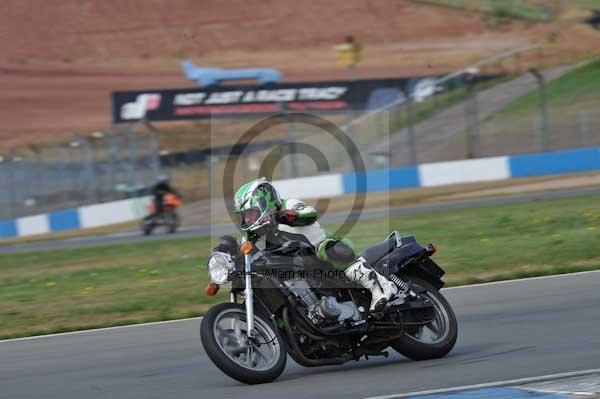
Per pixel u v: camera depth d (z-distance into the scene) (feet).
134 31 422.41
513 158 253.44
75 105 370.53
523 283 114.52
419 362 73.77
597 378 62.08
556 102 305.32
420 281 77.87
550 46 372.38
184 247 186.91
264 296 69.26
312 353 70.64
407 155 271.49
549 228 163.94
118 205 256.93
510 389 60.29
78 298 132.16
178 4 433.07
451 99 309.83
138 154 289.53
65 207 267.80
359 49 382.01
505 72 346.74
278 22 419.74
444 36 396.37
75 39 419.33
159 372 75.77
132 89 382.42
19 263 189.98
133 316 113.60
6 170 280.72
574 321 86.79
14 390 72.79
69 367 81.25
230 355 67.51
